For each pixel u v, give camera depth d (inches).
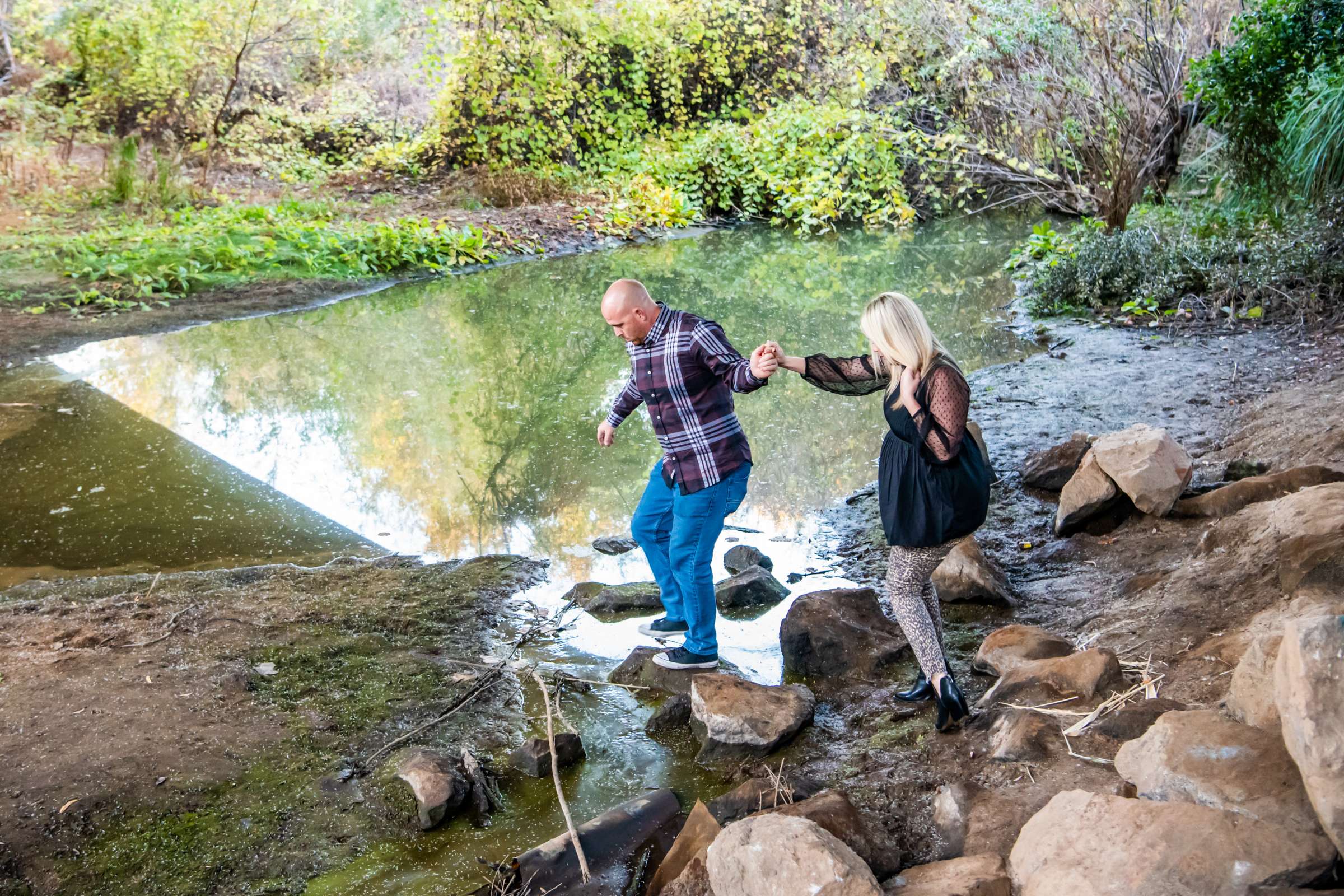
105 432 301.3
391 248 520.1
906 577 159.8
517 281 514.9
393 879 133.6
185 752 155.6
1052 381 335.0
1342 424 240.5
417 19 829.8
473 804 148.6
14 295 426.0
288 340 403.5
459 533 246.2
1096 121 584.4
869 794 143.9
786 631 188.4
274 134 735.7
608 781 156.3
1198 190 560.4
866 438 305.0
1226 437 267.7
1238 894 98.3
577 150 740.0
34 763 149.6
